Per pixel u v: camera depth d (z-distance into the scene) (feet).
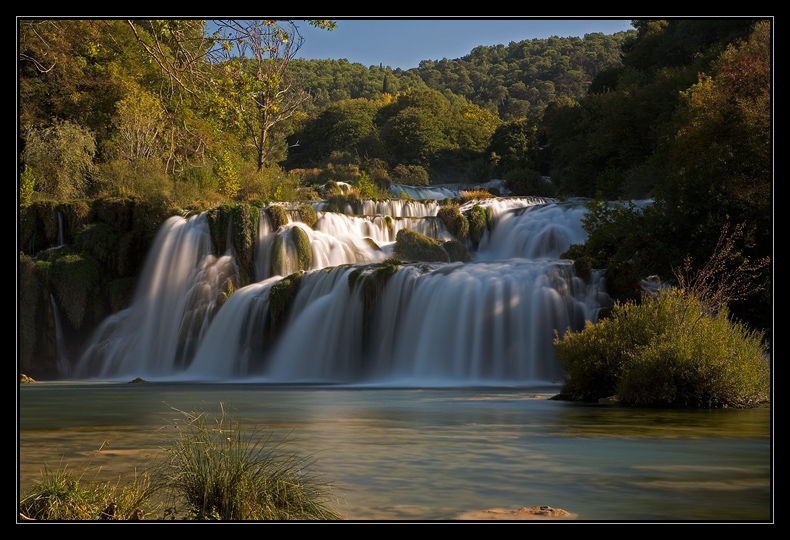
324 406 56.70
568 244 133.69
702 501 22.85
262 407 55.77
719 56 170.60
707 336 55.72
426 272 99.71
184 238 125.08
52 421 46.24
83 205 129.80
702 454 32.22
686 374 54.24
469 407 54.90
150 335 121.29
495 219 143.54
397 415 48.83
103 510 20.39
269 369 107.04
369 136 426.51
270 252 123.24
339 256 126.00
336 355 101.55
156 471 25.38
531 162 331.57
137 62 174.91
